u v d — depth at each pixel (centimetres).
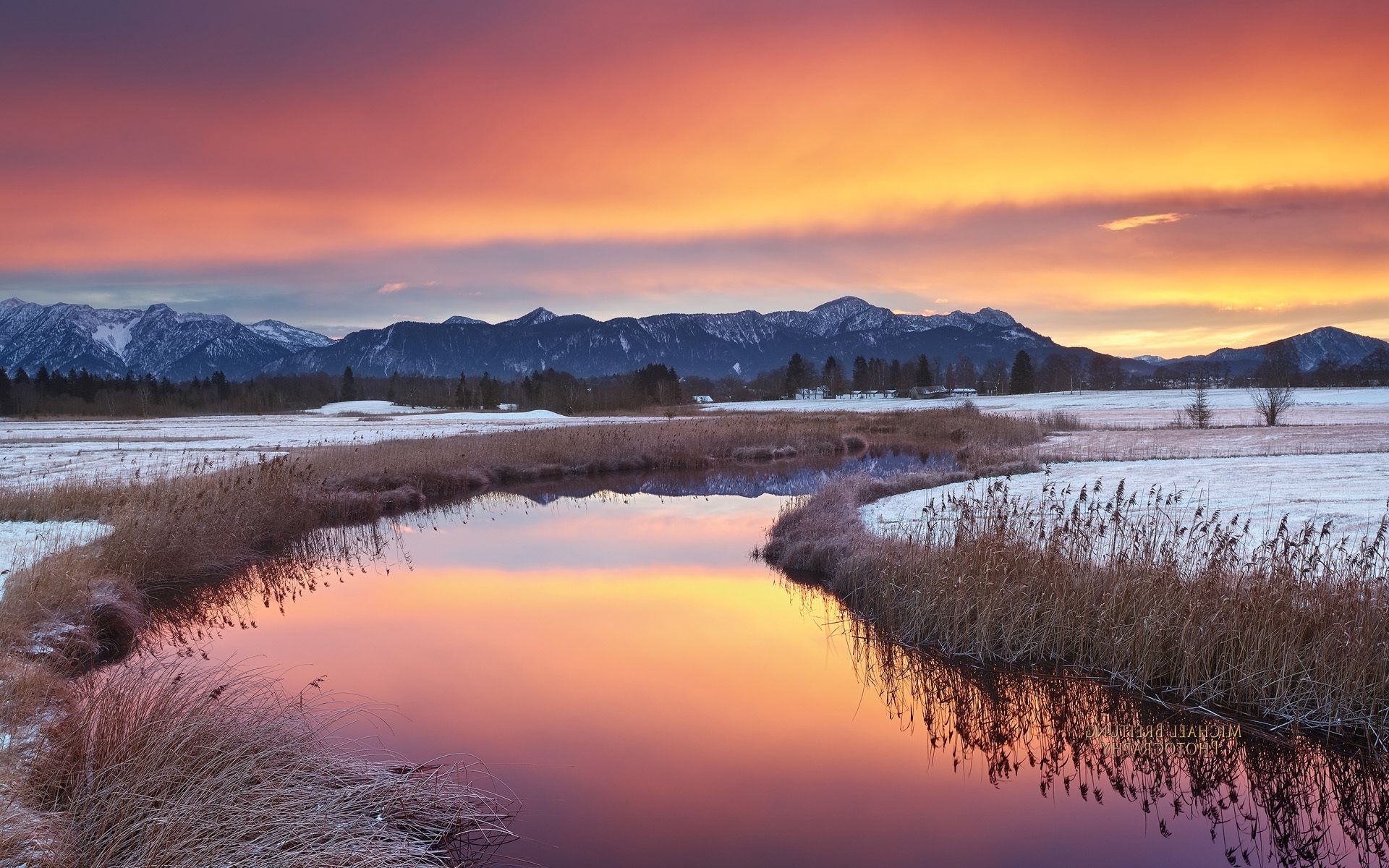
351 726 779
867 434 4650
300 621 1160
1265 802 685
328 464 2564
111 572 1209
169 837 450
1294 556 895
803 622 1149
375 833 512
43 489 1783
